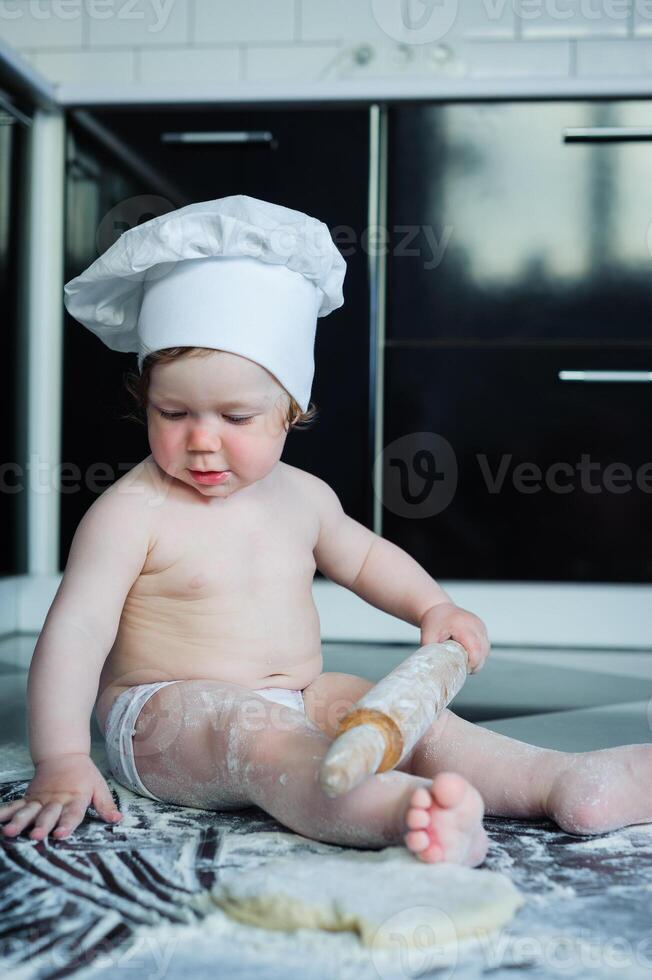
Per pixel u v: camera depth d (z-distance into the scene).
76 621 0.88
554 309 1.93
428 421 1.95
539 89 1.91
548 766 0.83
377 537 1.11
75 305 1.02
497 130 1.93
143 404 0.98
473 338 1.94
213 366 0.90
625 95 1.91
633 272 1.92
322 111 1.95
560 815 0.80
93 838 0.77
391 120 1.94
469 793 0.67
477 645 1.00
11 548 1.99
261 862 0.71
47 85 1.96
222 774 0.82
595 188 1.92
